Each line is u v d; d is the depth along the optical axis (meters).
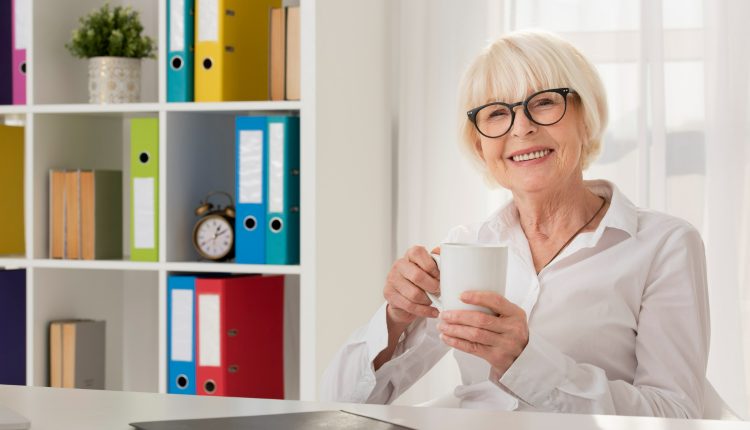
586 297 1.73
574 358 1.73
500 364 1.40
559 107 1.73
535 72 1.75
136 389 3.07
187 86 2.55
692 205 2.69
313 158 2.41
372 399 1.83
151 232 2.59
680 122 2.70
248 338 2.57
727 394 2.61
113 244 2.77
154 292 3.06
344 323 2.59
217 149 2.77
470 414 1.02
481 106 1.78
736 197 2.62
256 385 2.60
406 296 1.52
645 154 2.68
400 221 2.89
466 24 2.83
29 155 2.69
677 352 1.67
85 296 2.90
